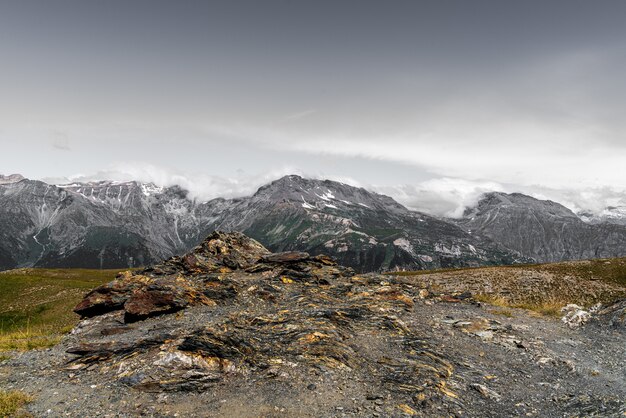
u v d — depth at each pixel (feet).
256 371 58.65
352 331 78.89
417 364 63.82
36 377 59.11
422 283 130.11
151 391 52.37
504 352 75.41
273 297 104.83
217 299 102.99
